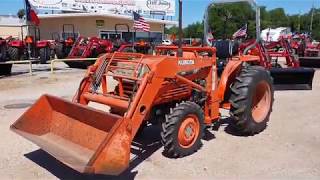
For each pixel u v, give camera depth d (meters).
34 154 5.13
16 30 32.75
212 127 6.32
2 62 13.73
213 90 5.52
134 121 4.24
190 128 4.92
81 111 4.58
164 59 4.64
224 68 5.82
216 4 6.80
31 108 4.95
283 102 8.62
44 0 28.50
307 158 4.98
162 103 5.03
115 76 4.84
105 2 30.98
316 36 62.22
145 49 18.19
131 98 4.41
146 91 4.39
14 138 5.81
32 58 17.30
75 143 4.64
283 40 13.05
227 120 6.75
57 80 12.48
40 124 5.01
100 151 3.74
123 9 31.73
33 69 16.52
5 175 4.48
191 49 5.68
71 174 4.50
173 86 5.00
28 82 12.02
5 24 31.27
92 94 5.05
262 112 6.14
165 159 4.92
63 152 4.38
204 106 5.48
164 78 4.62
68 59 15.13
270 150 5.28
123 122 3.92
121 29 31.95
